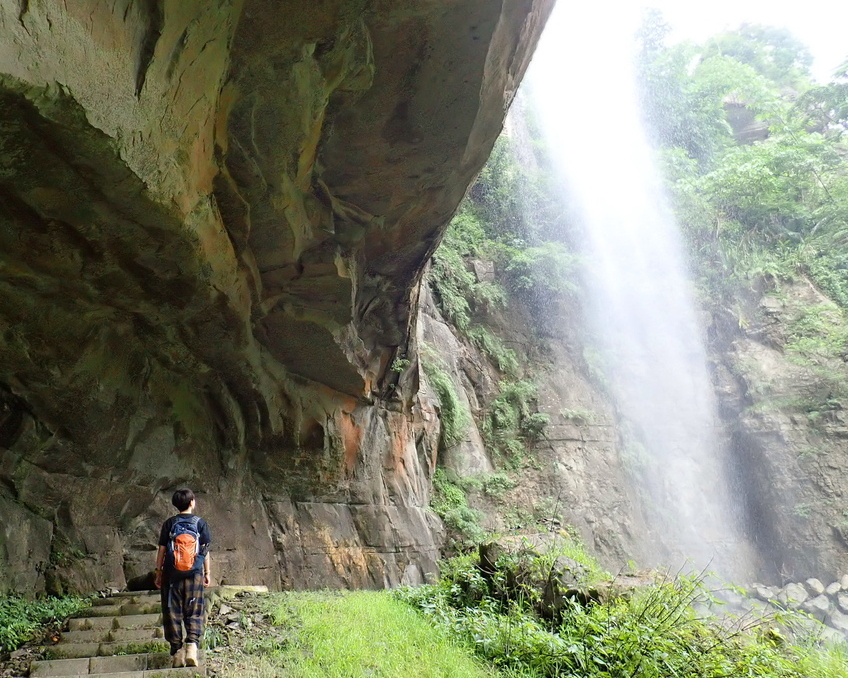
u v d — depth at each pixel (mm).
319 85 6223
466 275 23797
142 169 4785
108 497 7734
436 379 19250
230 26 5160
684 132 33000
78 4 3740
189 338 7949
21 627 5621
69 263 5672
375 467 13227
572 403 22719
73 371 6723
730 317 26219
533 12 6926
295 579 10391
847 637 17172
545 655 5398
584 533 19578
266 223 7383
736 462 23609
